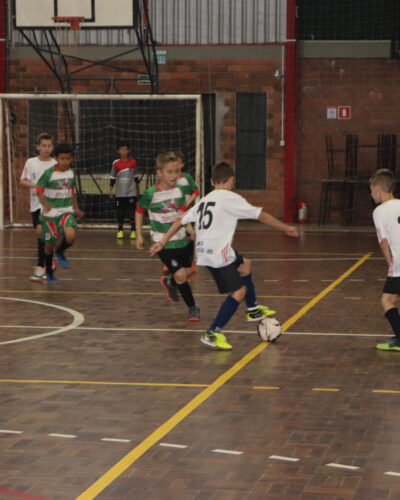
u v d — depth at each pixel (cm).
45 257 1573
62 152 1526
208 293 1468
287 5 2705
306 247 2183
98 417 768
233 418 763
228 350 1037
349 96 2734
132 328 1170
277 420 757
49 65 2573
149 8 2755
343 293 1461
